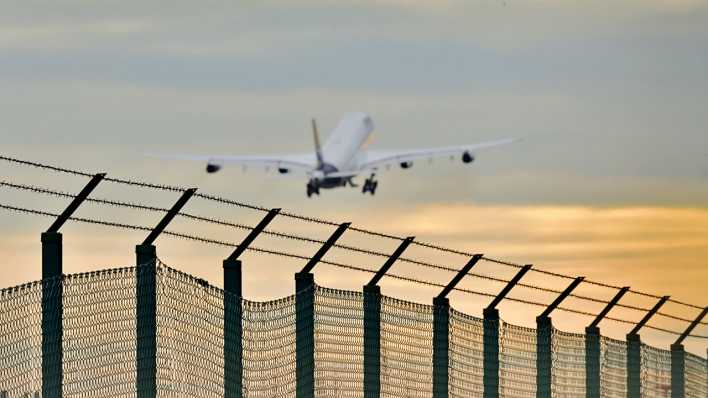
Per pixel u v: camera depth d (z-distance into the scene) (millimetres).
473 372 128375
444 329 124812
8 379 100562
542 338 133875
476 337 128500
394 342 121812
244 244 114750
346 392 119312
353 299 119812
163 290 107750
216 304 111500
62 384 102938
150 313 106688
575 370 138125
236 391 112312
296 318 117125
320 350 118062
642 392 145250
